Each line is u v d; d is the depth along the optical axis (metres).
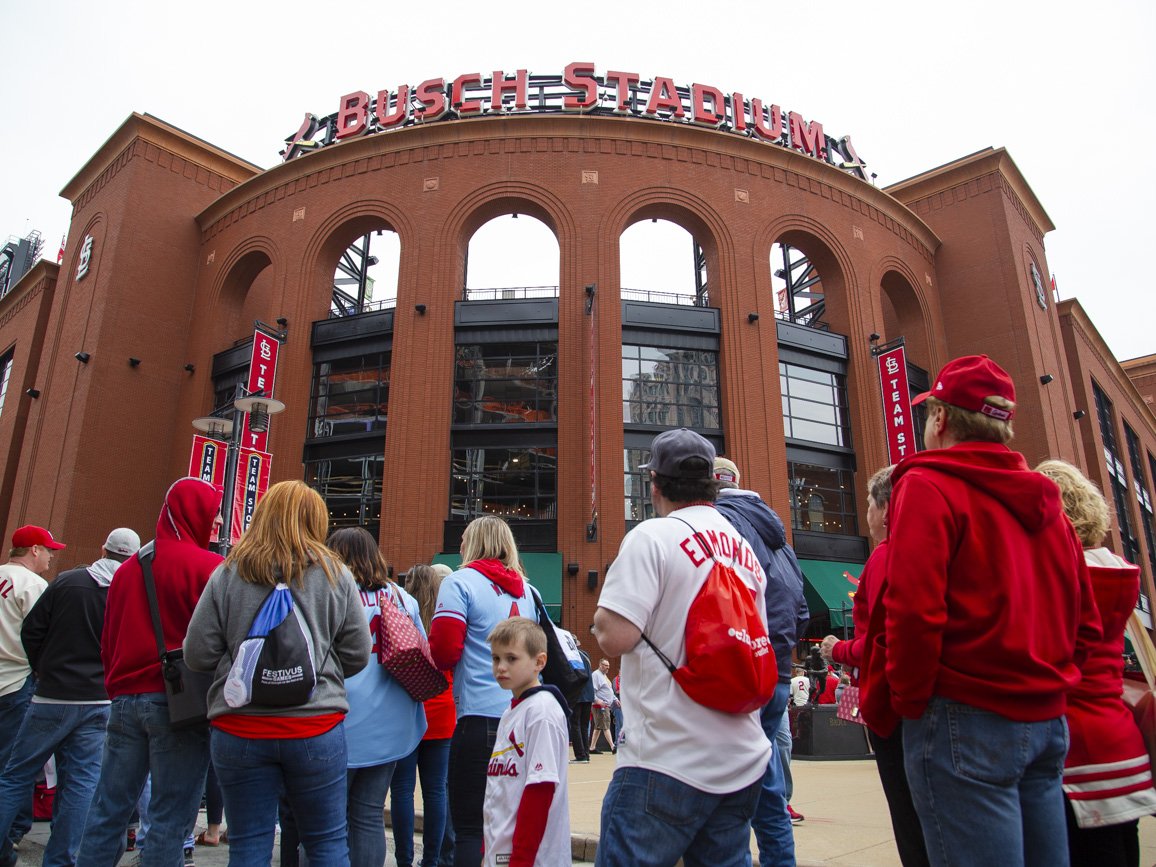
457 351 24.17
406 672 4.30
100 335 26.11
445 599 4.52
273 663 3.28
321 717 3.40
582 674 4.81
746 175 26.14
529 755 3.52
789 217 26.31
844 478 25.16
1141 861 4.83
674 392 24.05
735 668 2.52
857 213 27.75
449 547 22.00
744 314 24.62
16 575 6.08
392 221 25.36
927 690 2.40
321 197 26.47
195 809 4.04
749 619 2.65
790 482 24.22
